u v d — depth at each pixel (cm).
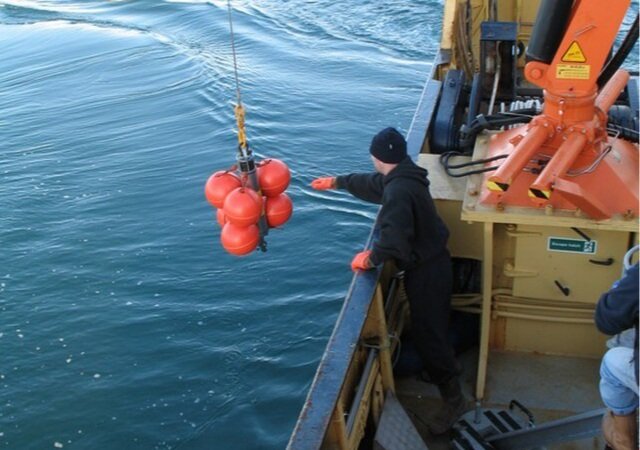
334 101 1670
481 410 425
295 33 2138
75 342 947
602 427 334
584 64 367
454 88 601
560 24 363
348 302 400
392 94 1698
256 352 909
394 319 457
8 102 1830
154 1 2525
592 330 449
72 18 2480
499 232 427
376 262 391
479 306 470
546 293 434
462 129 471
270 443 779
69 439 805
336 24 2158
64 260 1120
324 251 1093
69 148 1530
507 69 580
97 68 2031
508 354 469
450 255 443
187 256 1106
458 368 421
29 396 861
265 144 1480
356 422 369
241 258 1087
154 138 1548
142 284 1049
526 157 370
